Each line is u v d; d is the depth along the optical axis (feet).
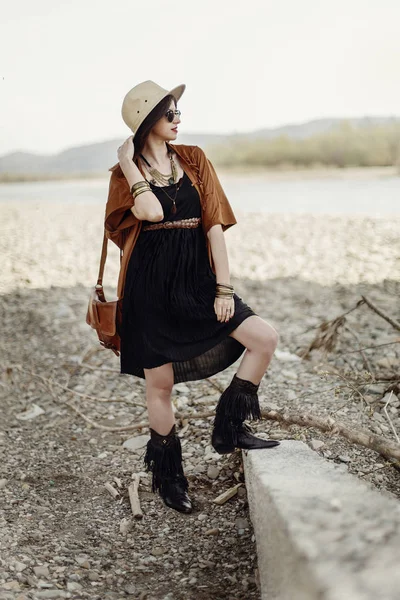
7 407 17.66
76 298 27.17
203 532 11.43
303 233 36.76
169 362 10.76
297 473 9.37
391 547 6.66
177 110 10.74
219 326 10.77
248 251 33.81
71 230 43.16
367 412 14.40
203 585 10.12
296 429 13.30
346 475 9.20
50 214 51.47
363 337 19.97
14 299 27.53
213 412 15.10
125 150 10.59
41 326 23.70
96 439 15.46
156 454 11.48
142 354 10.87
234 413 10.89
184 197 10.68
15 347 22.04
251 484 10.52
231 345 11.29
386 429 13.75
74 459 14.49
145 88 10.64
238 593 9.88
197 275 10.80
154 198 10.35
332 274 28.43
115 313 11.03
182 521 11.79
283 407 14.75
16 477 13.55
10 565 10.26
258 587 9.87
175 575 10.43
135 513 11.99
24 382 19.20
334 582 6.21
